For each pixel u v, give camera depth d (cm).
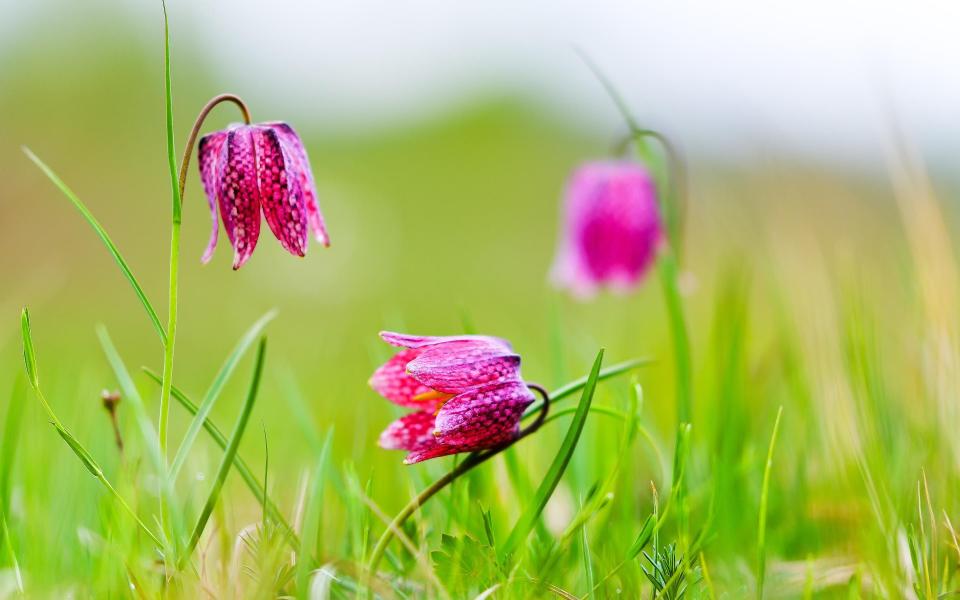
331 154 408
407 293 247
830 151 202
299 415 98
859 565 90
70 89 322
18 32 328
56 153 304
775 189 117
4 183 258
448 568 88
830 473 97
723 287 111
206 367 175
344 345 192
